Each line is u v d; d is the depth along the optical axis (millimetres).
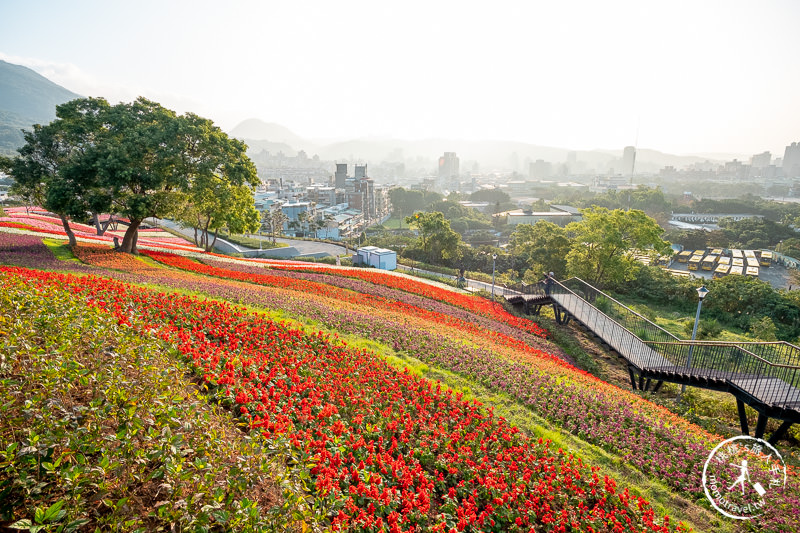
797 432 14508
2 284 8992
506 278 50688
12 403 4762
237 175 30016
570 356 21828
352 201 139125
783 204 142500
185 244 48906
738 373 14836
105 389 5590
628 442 10914
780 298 36438
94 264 23641
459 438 9227
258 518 4512
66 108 27531
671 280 43219
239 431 6961
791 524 8367
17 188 28734
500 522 7145
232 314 13555
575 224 44250
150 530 4277
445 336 17781
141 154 26375
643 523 7719
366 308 21297
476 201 183625
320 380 10297
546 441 10094
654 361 17734
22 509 4129
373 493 6488
